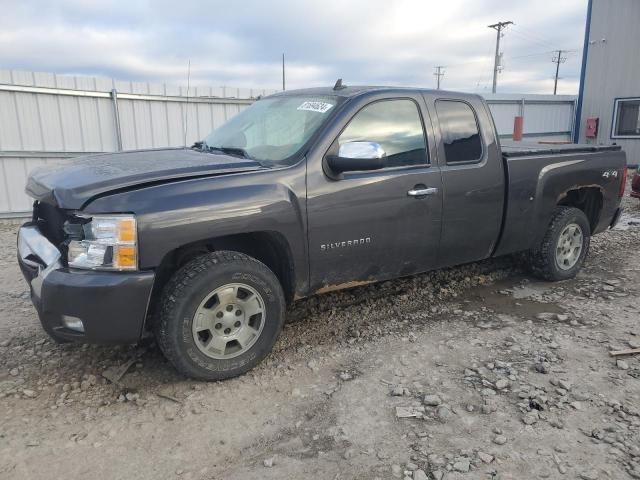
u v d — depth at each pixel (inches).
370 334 164.6
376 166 137.1
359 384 134.3
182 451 108.5
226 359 133.3
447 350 153.7
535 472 101.1
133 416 120.3
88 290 115.8
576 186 209.8
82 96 434.6
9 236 335.9
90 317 117.6
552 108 874.8
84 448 109.0
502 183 183.6
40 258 127.1
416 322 174.7
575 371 140.6
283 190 136.2
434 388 132.1
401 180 157.4
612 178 224.2
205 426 116.9
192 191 125.3
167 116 476.7
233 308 133.6
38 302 122.0
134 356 146.9
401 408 122.9
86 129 441.7
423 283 209.3
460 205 172.7
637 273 230.5
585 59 711.7
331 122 148.1
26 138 417.1
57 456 106.3
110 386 132.7
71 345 153.9
